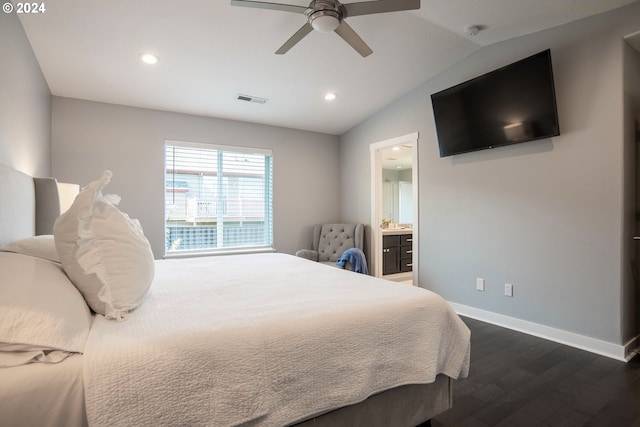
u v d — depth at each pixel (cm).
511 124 281
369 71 338
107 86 325
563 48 260
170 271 216
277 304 136
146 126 379
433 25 272
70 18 230
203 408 93
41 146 290
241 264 246
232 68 312
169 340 96
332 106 413
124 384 84
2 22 187
